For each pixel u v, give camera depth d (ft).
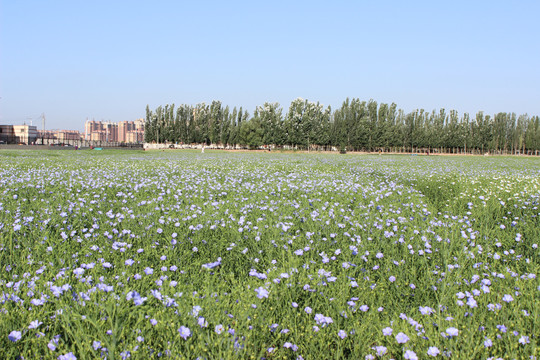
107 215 20.93
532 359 8.33
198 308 9.55
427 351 8.46
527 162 131.75
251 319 9.96
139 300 9.71
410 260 15.81
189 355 8.35
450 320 9.97
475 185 42.83
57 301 10.03
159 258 14.94
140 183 38.75
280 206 26.05
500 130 330.95
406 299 12.29
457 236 18.12
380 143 288.51
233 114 312.71
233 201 28.35
